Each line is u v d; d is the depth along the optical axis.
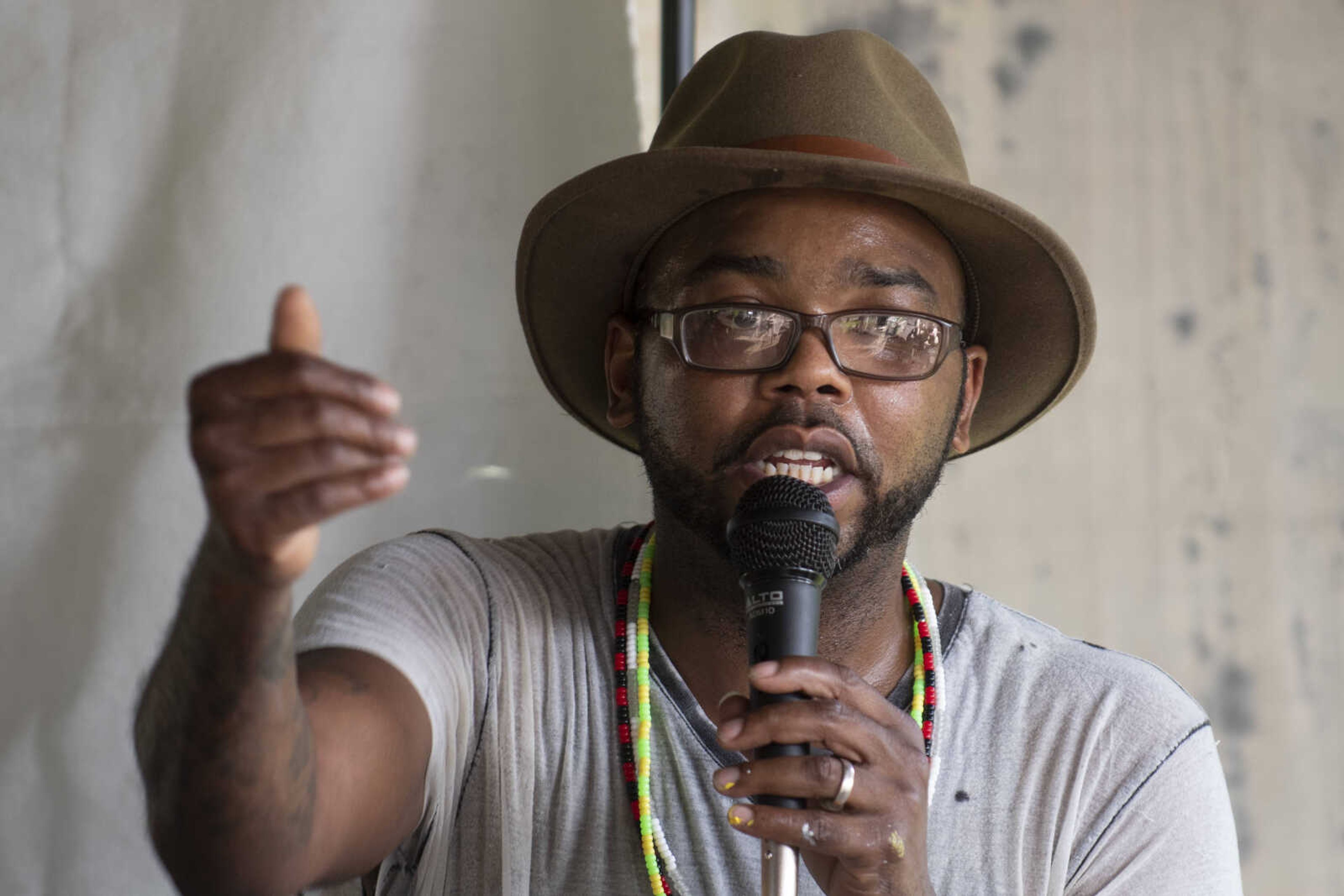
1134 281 6.80
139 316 5.56
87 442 5.50
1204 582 6.67
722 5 6.74
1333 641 6.66
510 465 5.81
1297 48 6.94
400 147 5.74
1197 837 4.34
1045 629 4.78
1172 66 6.91
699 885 4.13
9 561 5.41
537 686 4.35
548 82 5.88
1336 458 6.75
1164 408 6.75
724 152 4.11
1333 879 6.51
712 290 4.24
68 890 5.31
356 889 4.38
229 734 2.74
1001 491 6.72
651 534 4.71
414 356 5.71
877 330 4.15
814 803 3.21
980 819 4.26
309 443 2.35
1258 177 6.87
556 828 4.22
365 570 4.27
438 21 5.80
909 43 6.82
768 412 4.08
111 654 5.41
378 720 3.60
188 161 5.62
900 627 4.54
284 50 5.69
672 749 4.25
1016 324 4.92
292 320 2.45
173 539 5.49
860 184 4.18
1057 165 6.82
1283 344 6.80
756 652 3.35
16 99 5.58
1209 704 6.60
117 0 5.68
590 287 4.88
